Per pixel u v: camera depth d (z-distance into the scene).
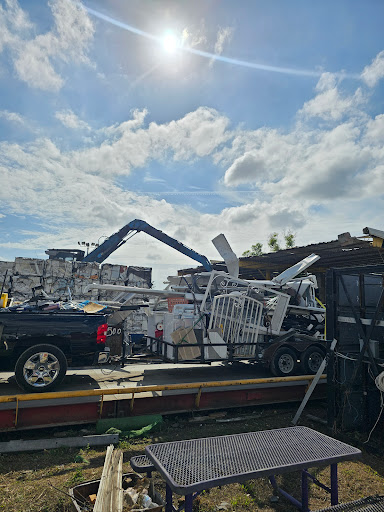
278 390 7.19
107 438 5.20
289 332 8.15
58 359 5.77
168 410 6.21
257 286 8.29
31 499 3.78
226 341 7.46
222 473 2.93
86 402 5.60
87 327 6.21
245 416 6.66
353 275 6.45
